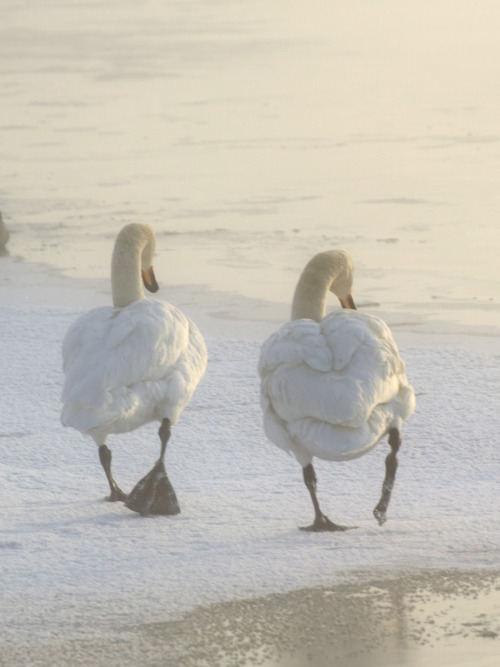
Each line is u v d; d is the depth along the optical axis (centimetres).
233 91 5591
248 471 1112
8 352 1617
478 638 633
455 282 2130
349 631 645
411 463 1116
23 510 914
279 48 7450
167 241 2614
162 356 902
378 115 4669
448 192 3112
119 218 2917
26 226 2855
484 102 4897
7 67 7019
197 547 796
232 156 3834
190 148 4025
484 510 905
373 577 725
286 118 4656
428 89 5403
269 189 3241
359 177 3378
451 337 1717
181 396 919
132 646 629
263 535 830
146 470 1116
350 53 7069
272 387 812
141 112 4991
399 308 1938
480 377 1441
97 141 4262
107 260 2441
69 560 766
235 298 2039
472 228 2647
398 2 10425
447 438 1194
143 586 714
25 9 11169
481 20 8788
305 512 917
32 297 2077
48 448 1197
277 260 2378
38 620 663
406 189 3172
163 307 934
